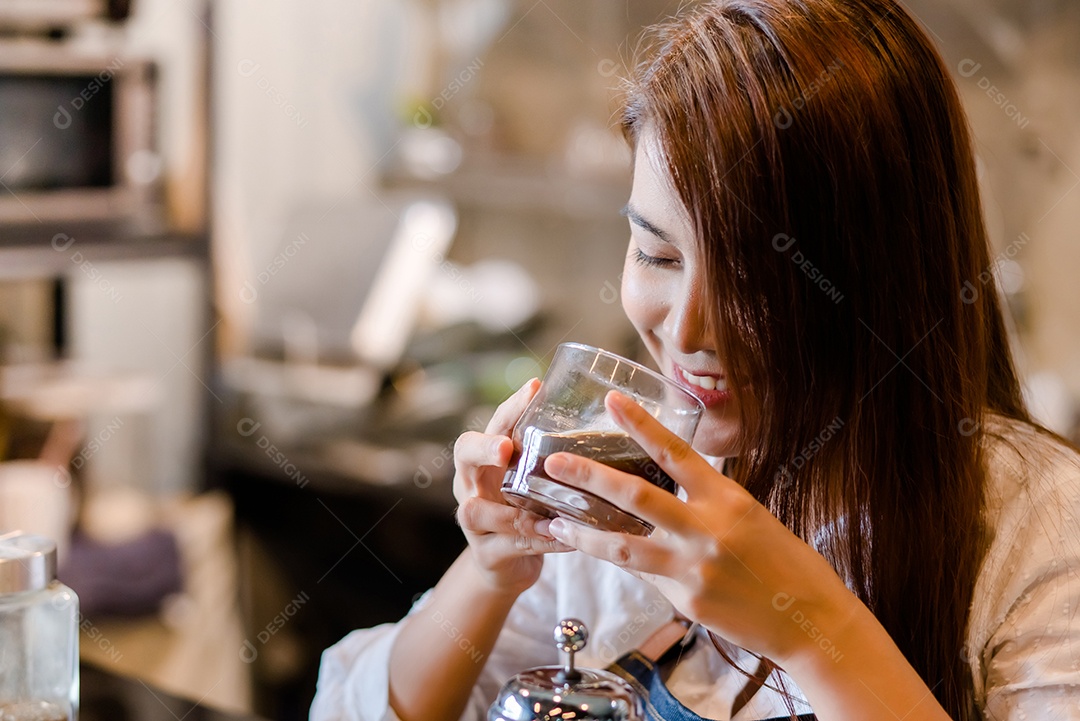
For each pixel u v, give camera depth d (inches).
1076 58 117.5
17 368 109.0
